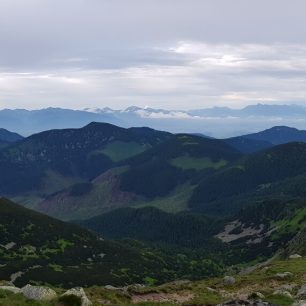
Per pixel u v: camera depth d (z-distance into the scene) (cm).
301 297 4991
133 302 5112
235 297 5369
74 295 3988
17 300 3850
